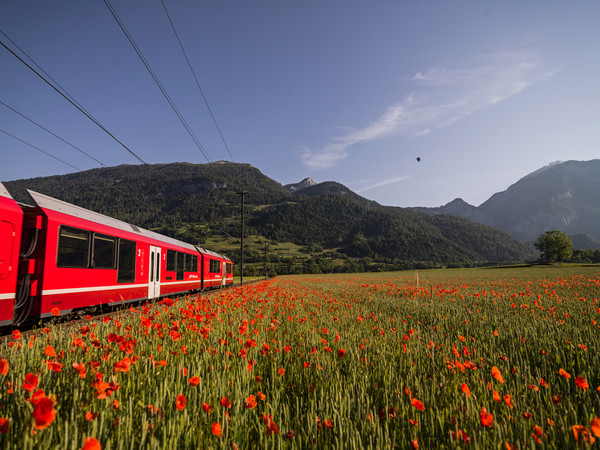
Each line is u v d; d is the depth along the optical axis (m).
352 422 2.17
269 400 2.68
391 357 3.97
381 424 2.26
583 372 3.21
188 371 3.01
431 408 2.41
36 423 1.42
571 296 12.91
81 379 2.65
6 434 1.75
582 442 1.73
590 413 2.34
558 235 114.62
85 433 1.89
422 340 5.04
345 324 6.64
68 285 9.48
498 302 11.00
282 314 8.26
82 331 3.90
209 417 2.18
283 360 3.91
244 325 4.59
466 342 5.00
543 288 18.05
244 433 2.14
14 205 7.97
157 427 1.99
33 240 8.45
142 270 14.35
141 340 4.30
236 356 3.74
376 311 9.47
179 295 20.70
